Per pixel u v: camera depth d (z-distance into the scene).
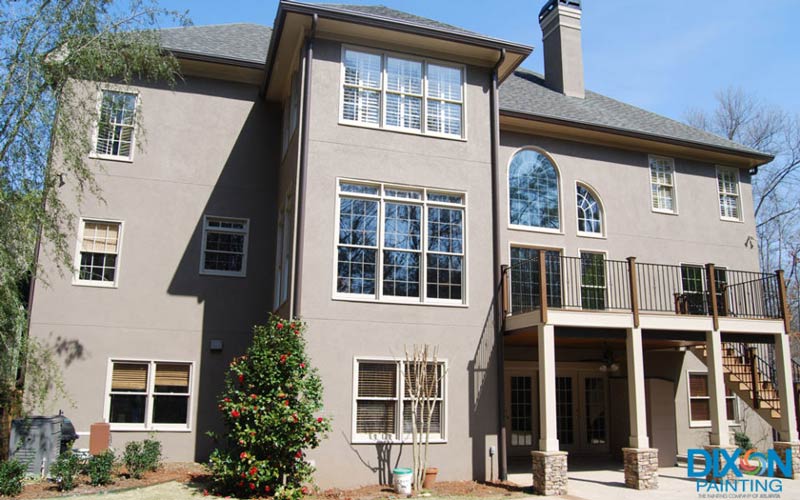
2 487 8.45
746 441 15.16
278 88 13.71
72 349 11.88
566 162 15.30
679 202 16.55
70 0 9.52
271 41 12.12
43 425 9.98
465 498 9.59
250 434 9.22
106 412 11.85
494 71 12.68
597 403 15.81
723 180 17.55
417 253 11.48
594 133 15.39
